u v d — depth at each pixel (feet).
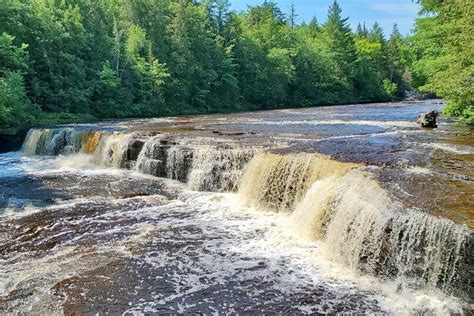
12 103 86.43
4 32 92.63
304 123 79.51
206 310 21.36
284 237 31.68
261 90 193.36
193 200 41.57
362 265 26.40
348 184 31.91
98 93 123.54
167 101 151.02
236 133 62.34
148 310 21.27
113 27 144.77
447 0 66.74
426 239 23.57
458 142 50.34
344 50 239.30
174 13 168.96
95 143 63.46
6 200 41.06
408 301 22.50
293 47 221.46
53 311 21.16
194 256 27.73
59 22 111.24
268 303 22.17
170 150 50.96
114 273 25.14
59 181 49.21
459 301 22.03
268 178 40.34
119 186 46.96
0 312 21.16
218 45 177.37
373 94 245.24
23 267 26.14
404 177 32.81
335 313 21.25
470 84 63.36
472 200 27.02
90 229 32.94
